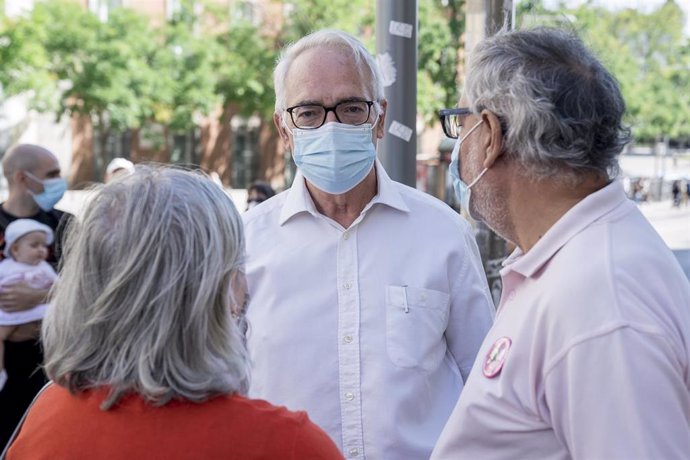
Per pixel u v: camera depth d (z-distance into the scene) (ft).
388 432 6.95
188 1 80.79
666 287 4.26
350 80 7.42
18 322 11.90
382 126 7.97
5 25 68.39
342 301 7.26
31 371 12.21
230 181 99.25
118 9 77.77
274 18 79.71
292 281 7.39
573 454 4.17
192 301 4.26
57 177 13.79
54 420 4.32
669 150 100.48
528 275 4.62
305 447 4.21
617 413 3.94
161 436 4.11
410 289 7.27
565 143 4.55
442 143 37.01
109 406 4.20
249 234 7.71
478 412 4.70
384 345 7.12
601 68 4.74
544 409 4.38
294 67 7.58
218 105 92.94
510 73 4.74
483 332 7.48
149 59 77.66
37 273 12.10
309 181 7.62
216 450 4.09
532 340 4.44
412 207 7.65
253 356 7.36
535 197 4.77
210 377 4.20
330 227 7.52
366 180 7.59
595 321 4.12
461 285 7.48
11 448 4.40
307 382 7.13
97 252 4.33
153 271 4.22
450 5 36.35
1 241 12.87
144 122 84.17
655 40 76.59
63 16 73.41
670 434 3.88
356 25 69.97
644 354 3.96
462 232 7.67
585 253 4.37
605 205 4.56
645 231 4.54
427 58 43.57
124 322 4.18
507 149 4.80
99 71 73.72
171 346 4.20
